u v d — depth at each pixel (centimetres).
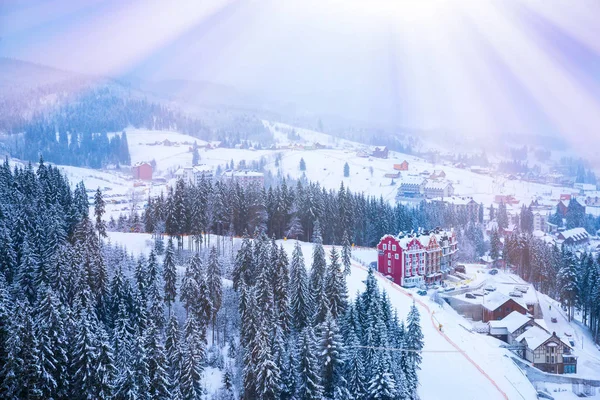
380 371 7269
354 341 7781
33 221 9825
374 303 8656
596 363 10744
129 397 5925
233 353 8581
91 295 7819
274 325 7725
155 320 8181
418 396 8181
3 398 5444
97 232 13175
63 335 6216
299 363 7294
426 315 11188
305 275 9506
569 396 9612
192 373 6800
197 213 12625
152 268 8838
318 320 8625
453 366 9169
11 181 11512
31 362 5647
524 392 8881
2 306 5997
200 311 8631
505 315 12131
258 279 8900
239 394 7638
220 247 13438
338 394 7194
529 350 10425
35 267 8075
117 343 6812
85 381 5925
